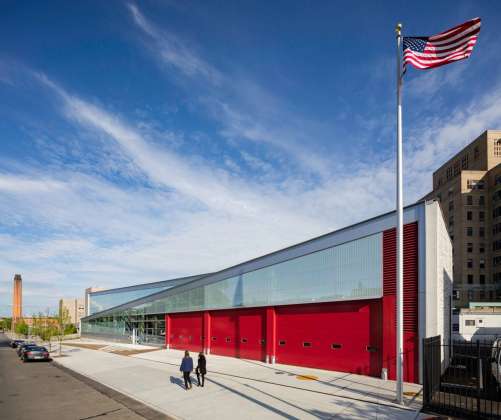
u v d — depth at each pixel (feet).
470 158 283.79
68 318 185.88
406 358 58.54
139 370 81.46
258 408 45.52
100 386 64.85
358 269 67.77
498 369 49.85
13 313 428.97
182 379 67.46
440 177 321.73
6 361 111.86
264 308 88.69
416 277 59.16
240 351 95.45
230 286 100.94
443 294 70.85
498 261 249.75
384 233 64.39
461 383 56.24
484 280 254.68
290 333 80.74
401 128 48.34
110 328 184.14
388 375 60.39
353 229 69.51
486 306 181.27
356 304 67.87
